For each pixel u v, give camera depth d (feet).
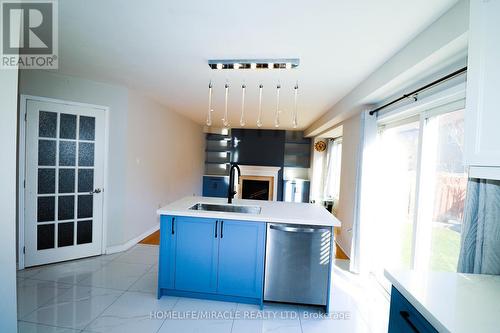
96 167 10.62
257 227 7.35
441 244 6.88
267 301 7.94
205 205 9.08
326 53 6.81
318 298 7.31
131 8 5.07
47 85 9.40
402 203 8.97
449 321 2.86
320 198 21.74
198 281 7.64
